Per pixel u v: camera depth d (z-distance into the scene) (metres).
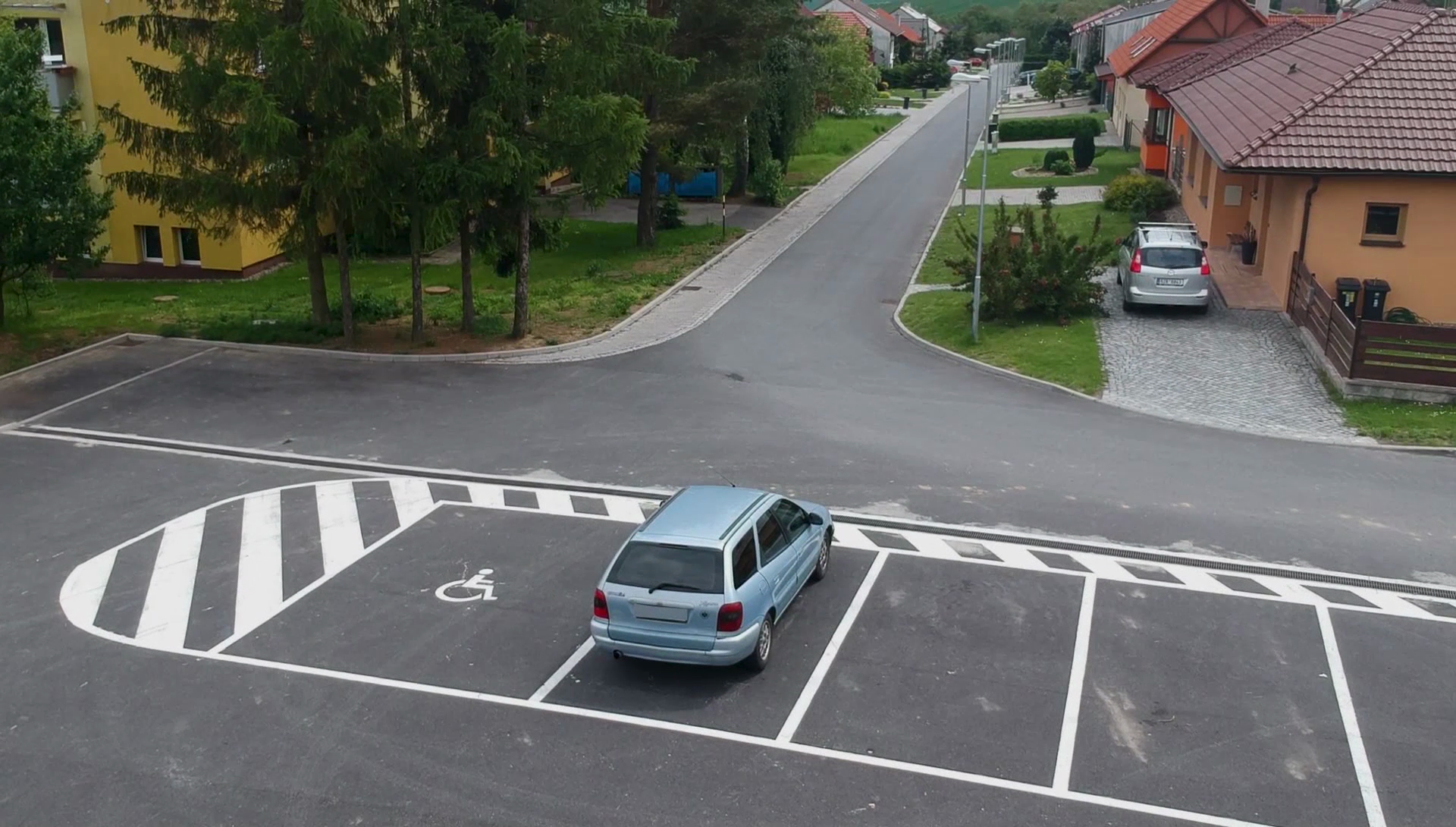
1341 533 15.55
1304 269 24.81
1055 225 26.55
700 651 11.23
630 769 10.13
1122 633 12.70
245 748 10.51
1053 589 13.84
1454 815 9.48
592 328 27.05
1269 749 10.42
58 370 23.77
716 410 21.06
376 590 13.93
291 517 16.36
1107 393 21.61
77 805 9.68
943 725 10.83
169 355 24.89
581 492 17.30
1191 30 47.50
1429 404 20.59
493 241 26.08
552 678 11.77
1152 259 25.80
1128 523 15.91
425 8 23.14
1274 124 25.05
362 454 19.00
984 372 23.41
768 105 44.41
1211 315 26.36
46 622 13.11
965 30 122.44
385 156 22.86
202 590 13.98
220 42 22.81
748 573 11.66
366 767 10.20
